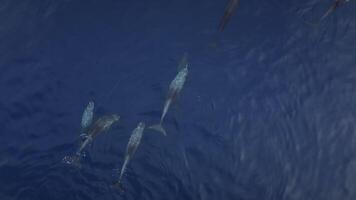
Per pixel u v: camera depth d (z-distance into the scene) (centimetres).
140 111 1079
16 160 1032
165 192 994
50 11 1242
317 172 1007
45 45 1184
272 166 1020
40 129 1069
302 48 1144
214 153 1032
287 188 997
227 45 1159
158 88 1107
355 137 1035
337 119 1056
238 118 1068
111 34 1195
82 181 1000
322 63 1121
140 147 1031
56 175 1009
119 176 1002
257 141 1043
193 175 1012
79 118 1078
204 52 1150
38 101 1103
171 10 1233
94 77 1130
